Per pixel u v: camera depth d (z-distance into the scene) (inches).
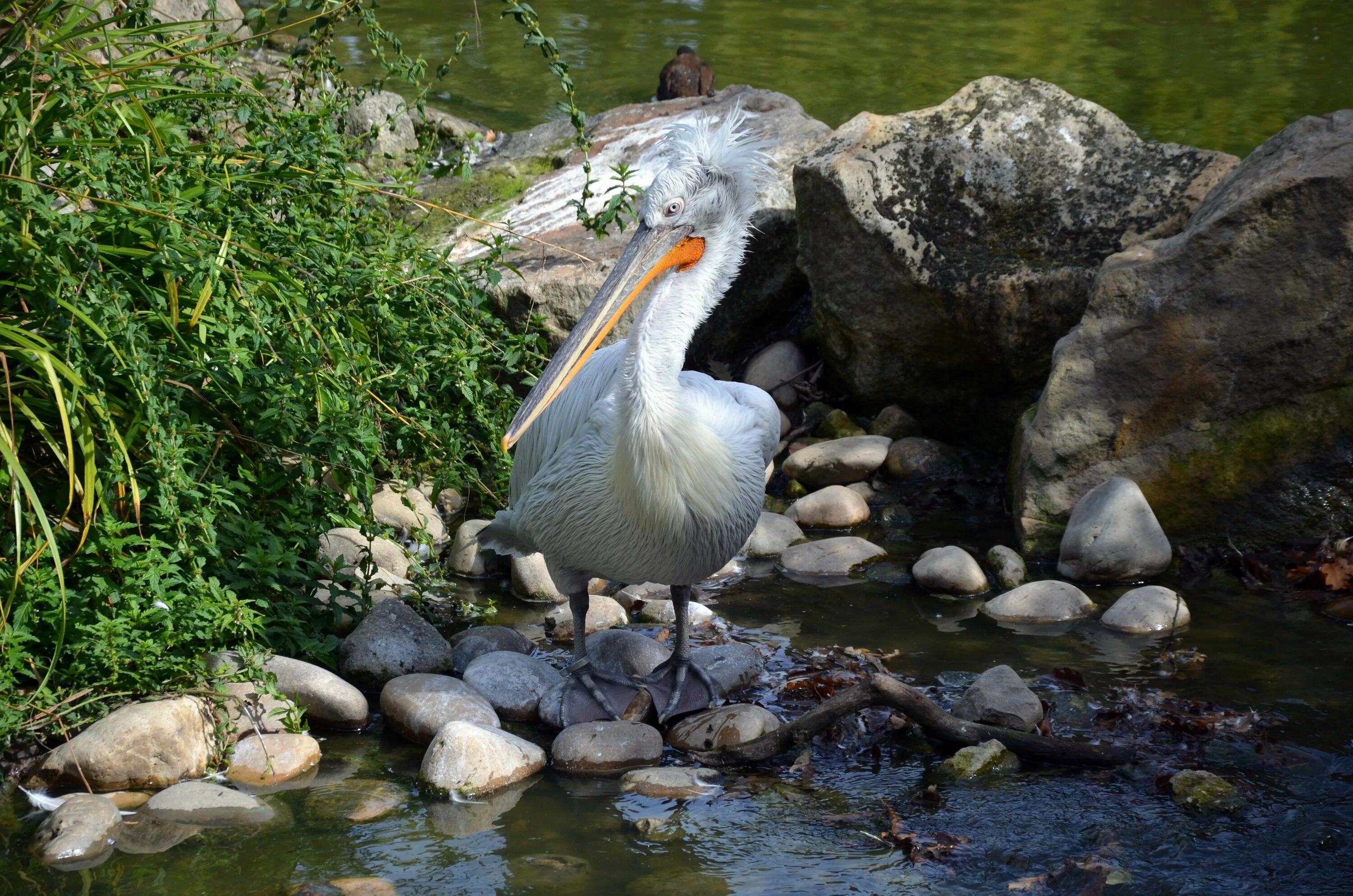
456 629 253.1
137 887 167.9
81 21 248.2
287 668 214.8
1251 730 206.8
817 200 326.6
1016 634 247.8
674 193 206.1
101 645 193.9
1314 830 179.6
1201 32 653.3
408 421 246.8
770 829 184.5
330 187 259.0
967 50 621.3
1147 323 277.1
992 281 308.2
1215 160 315.9
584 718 215.0
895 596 267.0
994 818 185.8
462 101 519.5
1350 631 242.7
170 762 193.2
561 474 212.4
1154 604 248.7
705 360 370.0
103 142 216.5
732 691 227.6
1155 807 187.5
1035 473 285.1
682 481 202.2
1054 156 324.5
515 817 187.6
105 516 200.8
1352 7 692.1
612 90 539.8
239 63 296.8
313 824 184.1
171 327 209.5
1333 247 261.9
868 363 332.5
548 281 337.4
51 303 199.8
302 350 216.2
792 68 585.3
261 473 234.8
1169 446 277.9
